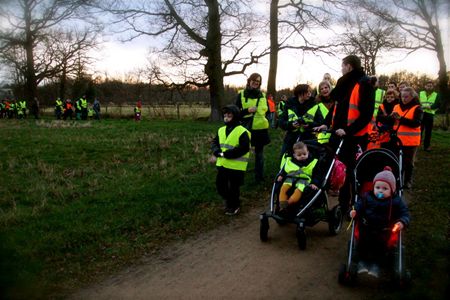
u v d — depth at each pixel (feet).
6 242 20.35
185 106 123.44
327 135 24.32
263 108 29.96
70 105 110.01
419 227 21.22
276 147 46.32
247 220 24.07
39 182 31.94
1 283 16.71
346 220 23.41
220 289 16.38
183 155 41.73
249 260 18.78
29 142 52.85
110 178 33.58
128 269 18.52
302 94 26.02
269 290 16.10
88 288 16.94
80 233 21.61
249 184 30.71
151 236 21.99
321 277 16.92
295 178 20.18
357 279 16.71
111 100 164.04
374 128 27.12
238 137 24.12
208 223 23.70
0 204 26.81
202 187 29.45
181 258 19.42
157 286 16.88
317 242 20.54
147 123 84.12
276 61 84.38
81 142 52.31
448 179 30.30
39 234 21.57
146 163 38.86
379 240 15.94
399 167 18.67
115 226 22.82
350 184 21.45
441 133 62.59
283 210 19.90
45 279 17.49
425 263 17.24
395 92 31.73
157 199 26.94
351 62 20.80
